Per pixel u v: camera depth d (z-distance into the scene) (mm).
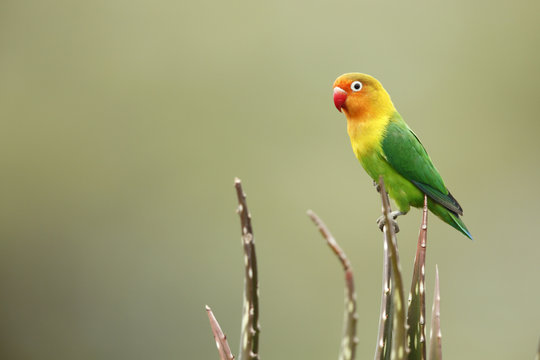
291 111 13750
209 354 12211
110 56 14344
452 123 13375
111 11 14508
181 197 13570
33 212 13523
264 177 13328
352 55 13828
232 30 14273
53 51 14359
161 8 14477
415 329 3355
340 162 13211
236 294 12836
